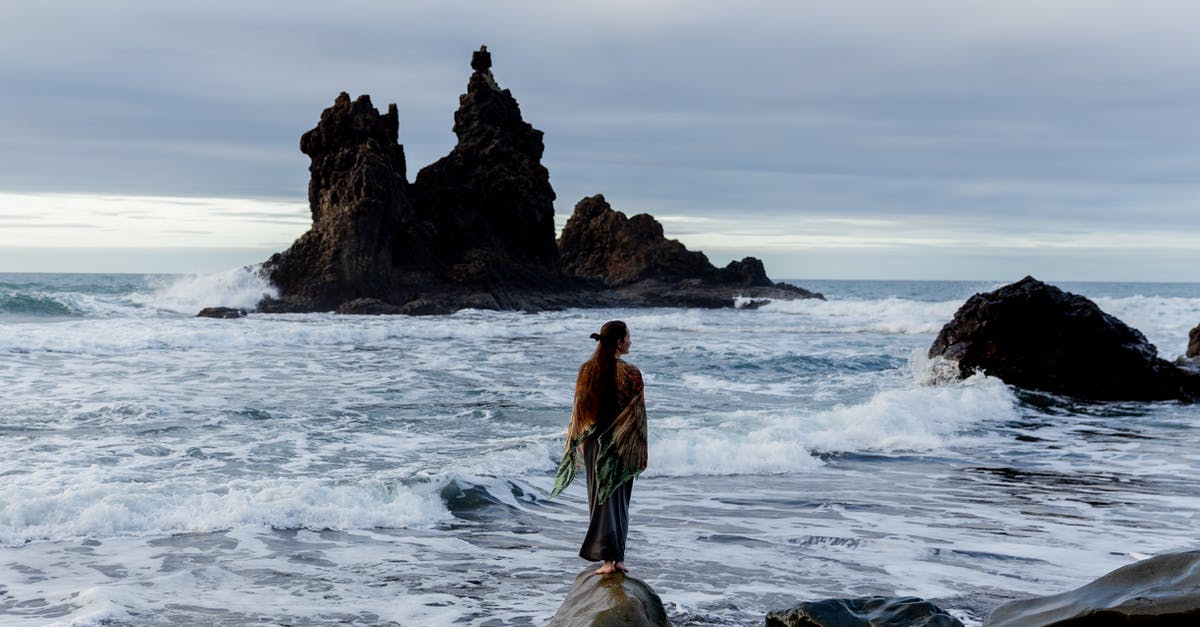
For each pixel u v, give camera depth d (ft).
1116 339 69.97
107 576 23.41
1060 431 53.52
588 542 19.31
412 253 199.72
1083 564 25.76
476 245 216.54
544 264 235.61
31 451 39.11
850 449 45.11
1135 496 35.53
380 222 191.01
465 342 109.19
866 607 18.57
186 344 92.73
